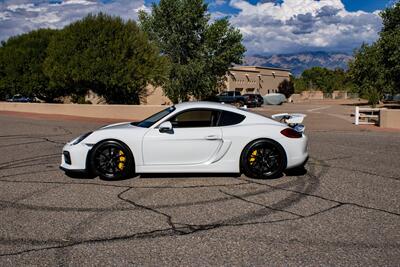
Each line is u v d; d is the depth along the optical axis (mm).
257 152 6852
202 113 6969
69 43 25703
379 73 37062
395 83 32844
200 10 30422
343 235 4363
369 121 21297
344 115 28375
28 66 31047
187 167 6777
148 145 6715
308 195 5941
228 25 33250
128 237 4312
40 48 31297
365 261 3730
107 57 25250
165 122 6656
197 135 6746
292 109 38719
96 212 5133
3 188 6324
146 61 25953
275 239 4254
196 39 31500
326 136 14219
